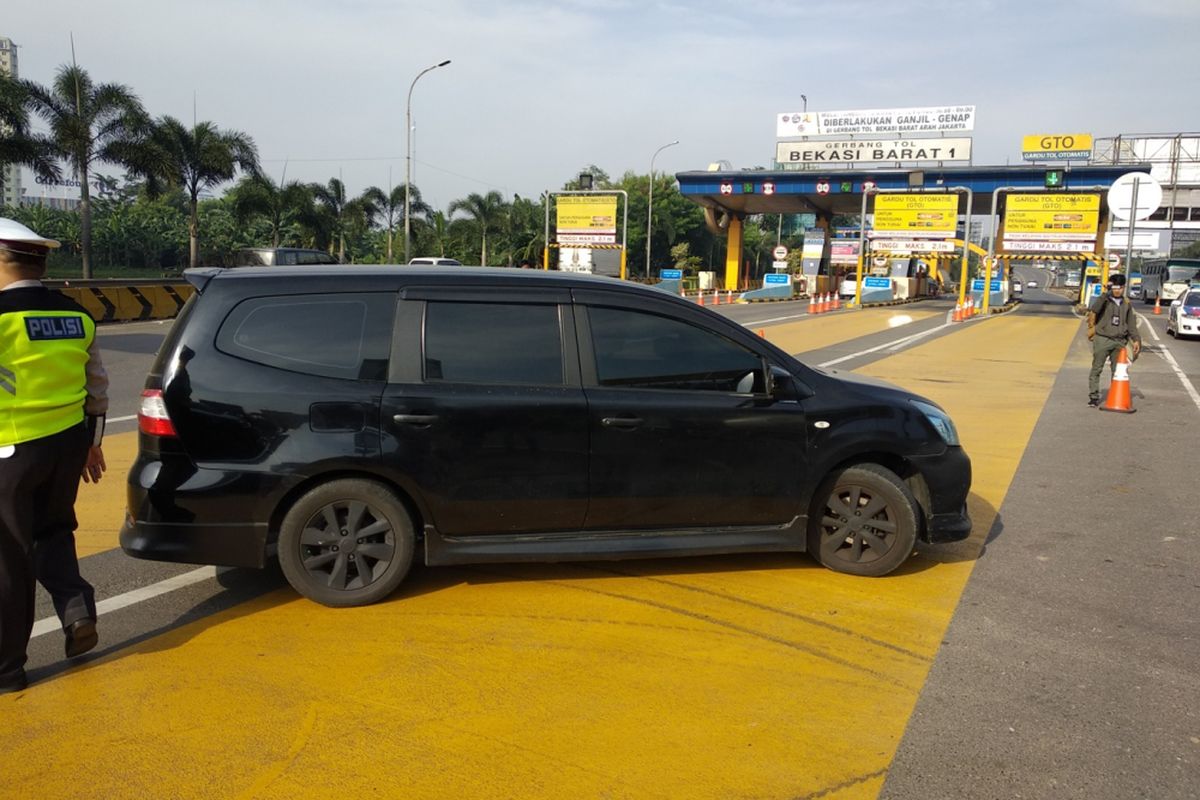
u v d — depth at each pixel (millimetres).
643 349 4680
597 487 4574
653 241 73688
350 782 2947
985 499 6895
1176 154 64562
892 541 4926
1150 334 27016
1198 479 7625
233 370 4273
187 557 4238
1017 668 3887
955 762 3133
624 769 3049
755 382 4824
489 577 4895
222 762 3053
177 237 58000
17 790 2877
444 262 34031
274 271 4504
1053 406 11789
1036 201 39062
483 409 4410
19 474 3357
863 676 3787
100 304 21594
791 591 4766
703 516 4758
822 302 41000
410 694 3553
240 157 37188
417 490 4383
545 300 4613
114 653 3898
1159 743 3285
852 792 2943
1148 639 4223
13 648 3494
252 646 3979
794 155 54125
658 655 3951
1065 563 5344
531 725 3328
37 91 30766
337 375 4348
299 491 4359
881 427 4891
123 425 9586
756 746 3211
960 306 33656
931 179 49938
